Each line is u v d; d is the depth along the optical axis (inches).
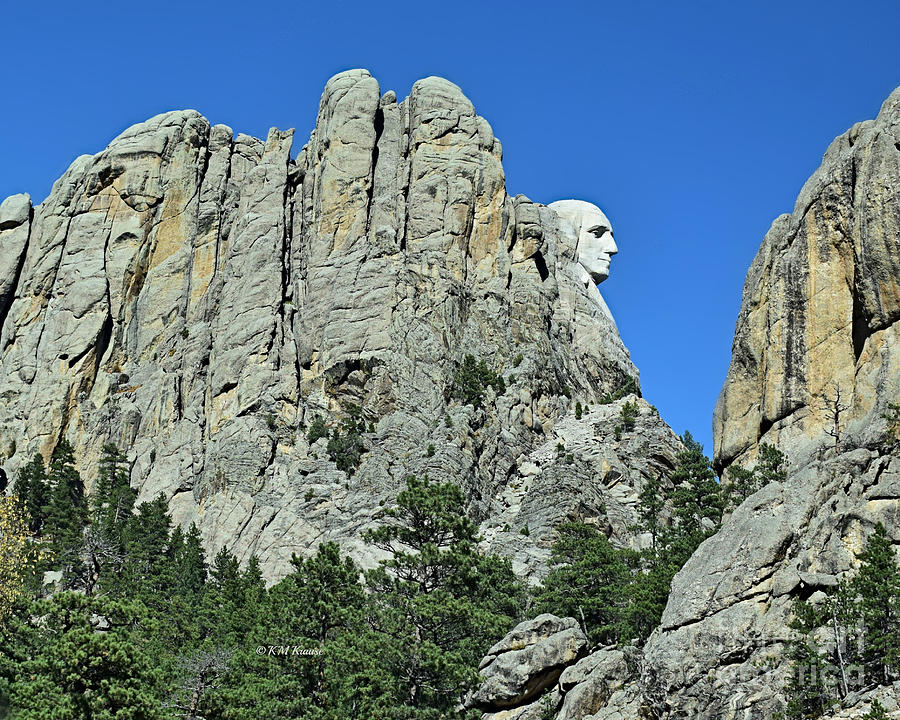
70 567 5388.8
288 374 6939.0
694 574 3154.5
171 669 3513.8
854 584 2930.6
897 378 3464.6
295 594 3833.7
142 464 6806.1
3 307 7721.5
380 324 7057.1
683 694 2982.3
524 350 7313.0
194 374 7185.0
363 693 3444.9
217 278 7637.8
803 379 3742.6
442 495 4192.9
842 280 3759.8
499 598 4079.7
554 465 6323.8
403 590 3882.9
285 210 7711.6
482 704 3518.7
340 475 6378.0
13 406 7199.8
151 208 7824.8
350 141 7819.9
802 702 2812.5
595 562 4234.7
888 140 3676.2
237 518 6235.2
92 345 7322.8
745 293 4040.4
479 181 7775.6
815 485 3189.0
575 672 3444.9
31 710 2812.5
